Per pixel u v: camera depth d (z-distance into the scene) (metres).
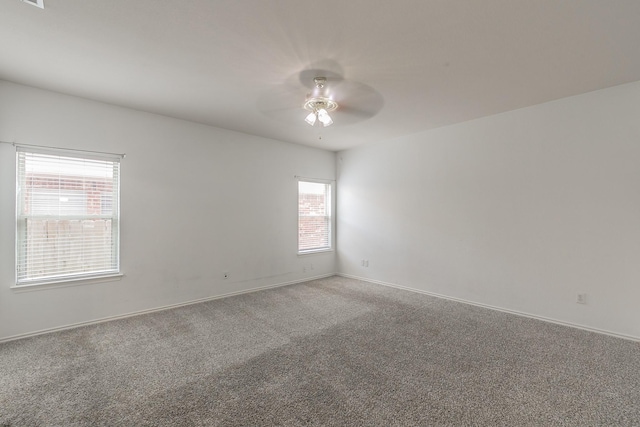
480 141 3.94
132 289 3.57
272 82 2.86
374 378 2.22
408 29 2.04
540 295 3.45
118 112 3.48
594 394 2.01
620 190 2.95
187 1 1.76
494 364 2.42
